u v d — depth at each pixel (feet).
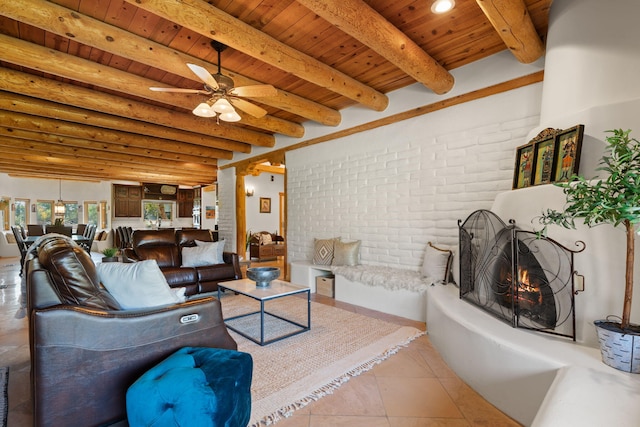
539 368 5.45
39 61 9.31
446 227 11.79
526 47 8.63
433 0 7.79
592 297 5.91
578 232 6.21
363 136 14.74
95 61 10.39
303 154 17.76
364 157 14.70
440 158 11.99
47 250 5.58
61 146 18.97
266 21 8.50
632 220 4.42
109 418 4.94
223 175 24.18
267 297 9.14
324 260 15.38
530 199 7.30
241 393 4.72
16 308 12.51
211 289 14.25
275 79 12.12
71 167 25.31
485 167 10.78
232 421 4.44
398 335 9.79
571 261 6.15
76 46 9.48
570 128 6.93
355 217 15.12
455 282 11.01
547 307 6.59
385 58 10.03
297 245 18.10
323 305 13.21
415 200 12.78
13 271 21.06
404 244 13.20
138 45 8.84
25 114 14.24
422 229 12.57
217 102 9.62
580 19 7.12
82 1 7.55
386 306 12.09
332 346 8.99
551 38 7.95
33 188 31.91
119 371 5.01
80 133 15.76
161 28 8.64
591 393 4.26
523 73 9.93
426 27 8.99
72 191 34.01
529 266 6.98
